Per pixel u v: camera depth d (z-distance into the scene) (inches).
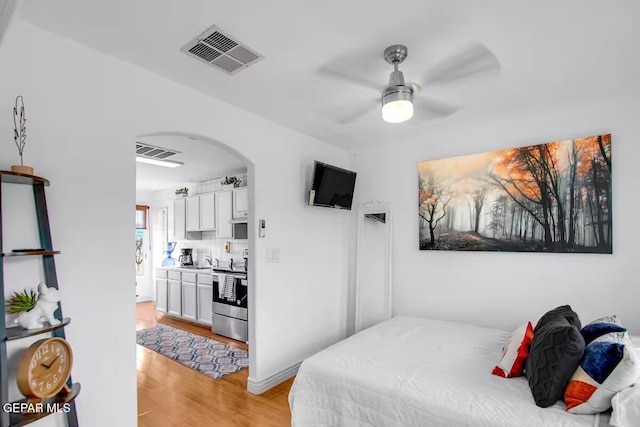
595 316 99.2
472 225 121.9
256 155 111.8
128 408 74.8
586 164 101.7
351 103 102.3
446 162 128.5
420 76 84.7
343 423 70.5
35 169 64.1
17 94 62.6
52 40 67.2
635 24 63.6
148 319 218.4
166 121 85.7
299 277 129.1
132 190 78.4
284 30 65.8
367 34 67.0
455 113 110.3
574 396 56.5
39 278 63.5
